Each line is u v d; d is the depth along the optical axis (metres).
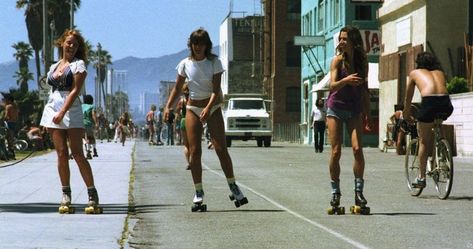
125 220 14.70
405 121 19.83
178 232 13.35
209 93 16.22
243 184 22.69
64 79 15.80
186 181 23.70
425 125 18.80
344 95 15.60
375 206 17.19
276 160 36.12
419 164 19.00
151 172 27.52
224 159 16.50
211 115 16.28
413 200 18.42
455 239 12.62
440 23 44.16
